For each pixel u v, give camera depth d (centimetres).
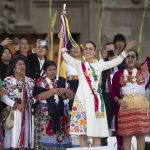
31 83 2409
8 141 2362
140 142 2298
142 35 4534
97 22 4509
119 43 3025
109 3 4512
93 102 2361
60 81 2472
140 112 2270
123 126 2281
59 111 2419
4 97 2355
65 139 2441
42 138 2409
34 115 2403
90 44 2416
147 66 2317
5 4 4391
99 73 2397
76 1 4497
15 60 2398
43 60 2695
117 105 2328
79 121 2356
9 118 2352
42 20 4472
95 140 2408
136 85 2289
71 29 4528
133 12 4581
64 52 2425
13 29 4425
